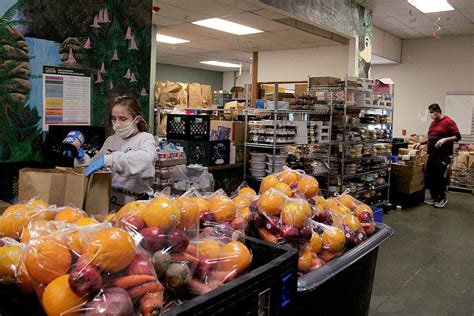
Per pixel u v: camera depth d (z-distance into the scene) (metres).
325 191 5.49
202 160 4.36
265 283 0.93
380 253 4.36
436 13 7.40
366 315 1.64
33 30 2.27
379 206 6.17
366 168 5.96
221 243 1.06
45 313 0.76
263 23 6.70
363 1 6.82
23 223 0.99
